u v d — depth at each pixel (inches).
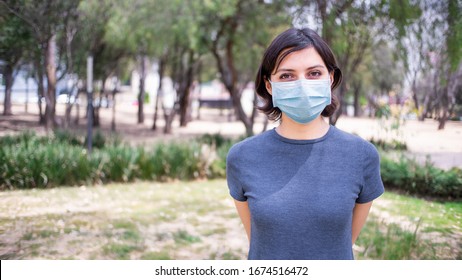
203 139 375.2
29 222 158.1
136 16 367.6
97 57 442.6
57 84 335.0
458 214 153.6
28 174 214.1
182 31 358.9
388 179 203.3
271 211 48.2
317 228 47.7
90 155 243.0
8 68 273.7
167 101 911.7
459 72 186.7
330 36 209.6
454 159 190.5
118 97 1035.3
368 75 362.6
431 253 122.4
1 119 299.1
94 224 161.3
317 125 52.2
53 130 301.6
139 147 267.6
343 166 48.8
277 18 324.8
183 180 261.1
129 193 219.5
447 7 171.9
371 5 203.9
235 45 396.2
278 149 50.7
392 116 240.1
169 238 149.4
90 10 315.0
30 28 249.1
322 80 50.4
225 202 206.2
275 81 52.4
